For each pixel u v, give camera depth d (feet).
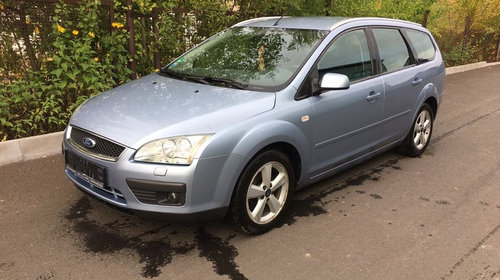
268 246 10.86
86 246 10.57
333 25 13.61
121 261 10.02
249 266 10.02
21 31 16.39
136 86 12.69
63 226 11.43
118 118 10.52
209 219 10.18
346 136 13.48
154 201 9.62
